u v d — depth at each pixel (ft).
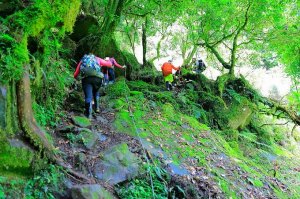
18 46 18.02
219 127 43.86
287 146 56.13
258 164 41.39
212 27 50.21
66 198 17.99
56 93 26.63
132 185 21.68
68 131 23.76
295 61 52.29
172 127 32.63
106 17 40.24
